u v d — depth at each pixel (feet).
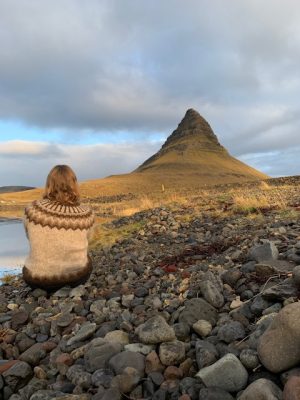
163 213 14.34
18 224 30.17
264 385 3.05
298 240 7.18
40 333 5.43
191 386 3.51
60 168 6.66
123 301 5.95
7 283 9.07
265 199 13.32
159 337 4.18
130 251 9.70
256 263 6.12
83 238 6.77
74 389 3.84
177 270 7.26
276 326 3.44
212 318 4.78
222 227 10.42
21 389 4.14
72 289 6.69
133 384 3.69
